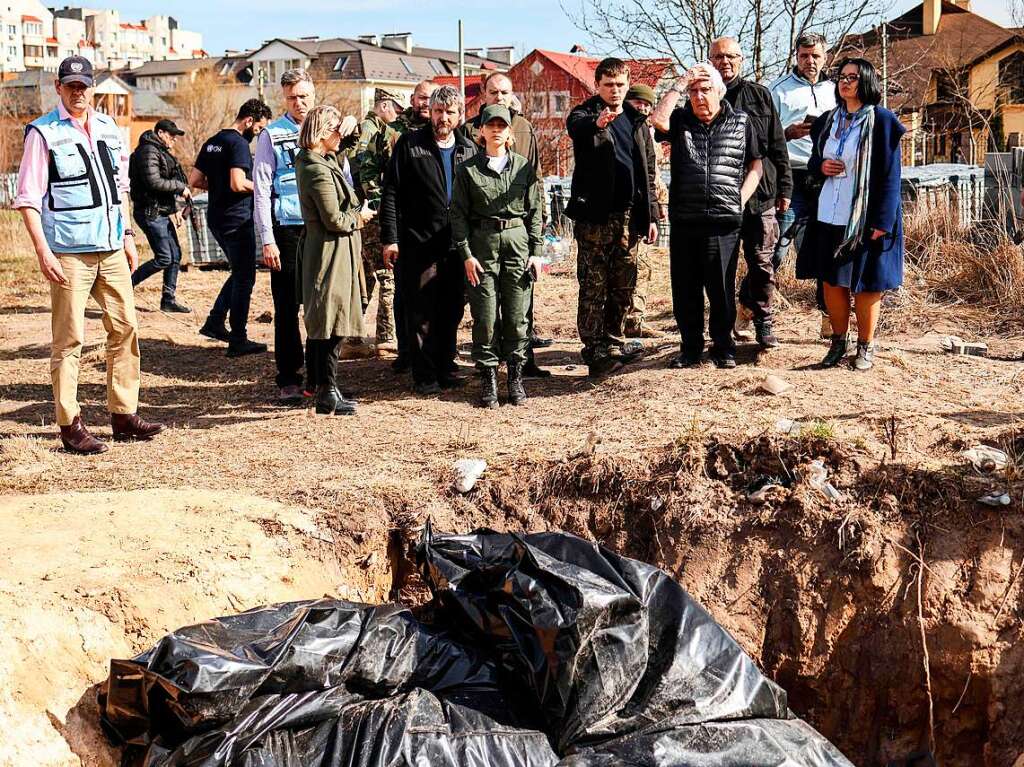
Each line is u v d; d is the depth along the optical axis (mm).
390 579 5371
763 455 5492
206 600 4590
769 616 5137
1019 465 5293
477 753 3969
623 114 7332
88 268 6336
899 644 4977
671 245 7164
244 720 3920
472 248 6984
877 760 5055
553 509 5535
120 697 3949
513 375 7172
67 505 5305
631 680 4195
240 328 9281
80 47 151250
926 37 36625
